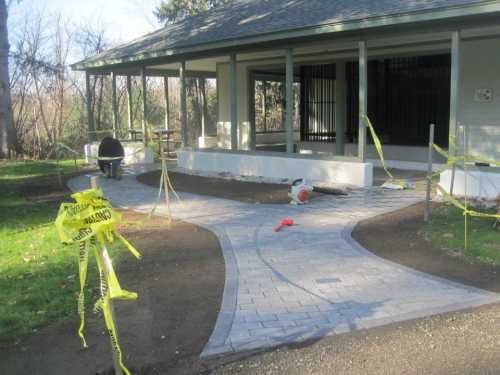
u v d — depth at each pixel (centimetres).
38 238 729
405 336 390
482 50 1119
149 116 2866
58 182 1302
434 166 1220
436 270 543
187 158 1442
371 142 1392
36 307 469
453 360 353
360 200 916
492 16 828
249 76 1633
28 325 431
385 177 1139
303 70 1566
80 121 2519
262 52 1298
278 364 357
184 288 510
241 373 347
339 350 373
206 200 984
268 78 1839
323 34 1048
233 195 1027
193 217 836
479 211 786
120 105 2766
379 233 696
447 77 1237
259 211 865
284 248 641
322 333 400
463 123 1168
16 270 583
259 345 385
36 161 1856
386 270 547
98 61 1614
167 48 1355
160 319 438
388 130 1372
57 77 2516
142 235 727
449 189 910
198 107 3084
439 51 1213
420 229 701
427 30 910
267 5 1472
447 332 394
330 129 1513
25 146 2133
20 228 807
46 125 2281
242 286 510
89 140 1789
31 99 2456
